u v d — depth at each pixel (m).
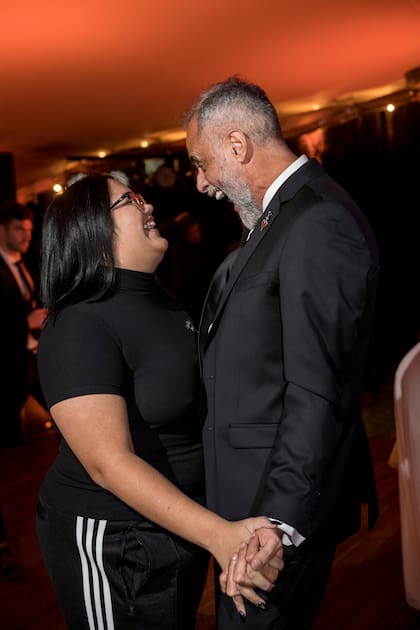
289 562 1.64
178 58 5.07
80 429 1.59
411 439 2.19
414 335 7.55
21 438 5.60
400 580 3.11
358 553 3.38
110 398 1.61
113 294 1.71
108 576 1.67
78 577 1.70
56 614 2.99
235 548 1.54
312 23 4.60
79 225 1.71
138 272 1.76
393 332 7.58
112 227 1.72
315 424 1.59
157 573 1.68
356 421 1.79
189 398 1.75
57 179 8.30
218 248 8.66
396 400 2.25
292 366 1.61
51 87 5.43
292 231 1.65
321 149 7.53
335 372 1.62
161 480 1.57
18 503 4.31
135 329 1.70
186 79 5.58
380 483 4.29
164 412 1.72
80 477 1.69
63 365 1.62
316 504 1.62
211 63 5.25
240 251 1.86
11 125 6.36
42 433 5.90
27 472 4.93
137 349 1.69
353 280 1.62
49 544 1.74
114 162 8.22
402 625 2.75
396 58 5.51
